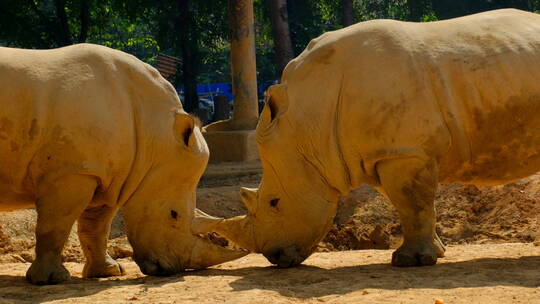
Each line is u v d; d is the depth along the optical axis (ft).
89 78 31.42
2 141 30.42
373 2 132.87
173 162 33.04
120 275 34.88
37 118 30.50
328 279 30.17
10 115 30.37
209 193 53.47
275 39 84.33
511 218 48.80
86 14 91.81
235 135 67.56
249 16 70.23
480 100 31.89
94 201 32.50
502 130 32.12
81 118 30.76
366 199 51.67
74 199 30.76
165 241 33.12
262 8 108.78
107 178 31.48
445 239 48.88
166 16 95.81
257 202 34.30
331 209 33.73
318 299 26.17
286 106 33.32
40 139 30.55
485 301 24.89
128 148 31.86
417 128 31.42
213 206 52.01
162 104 33.12
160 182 32.94
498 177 33.14
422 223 32.19
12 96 30.42
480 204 50.47
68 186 30.63
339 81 32.76
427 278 29.25
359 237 49.60
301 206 33.60
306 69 33.47
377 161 31.99
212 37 99.91
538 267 30.91
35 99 30.58
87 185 30.91
